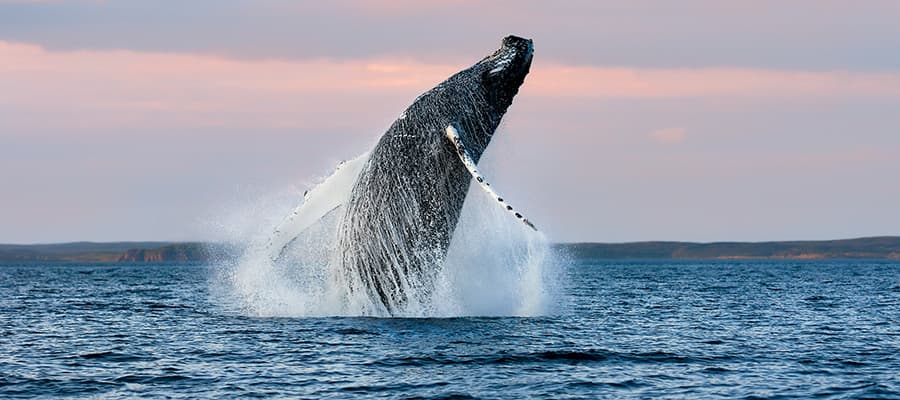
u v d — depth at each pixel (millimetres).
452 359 76062
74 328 103125
